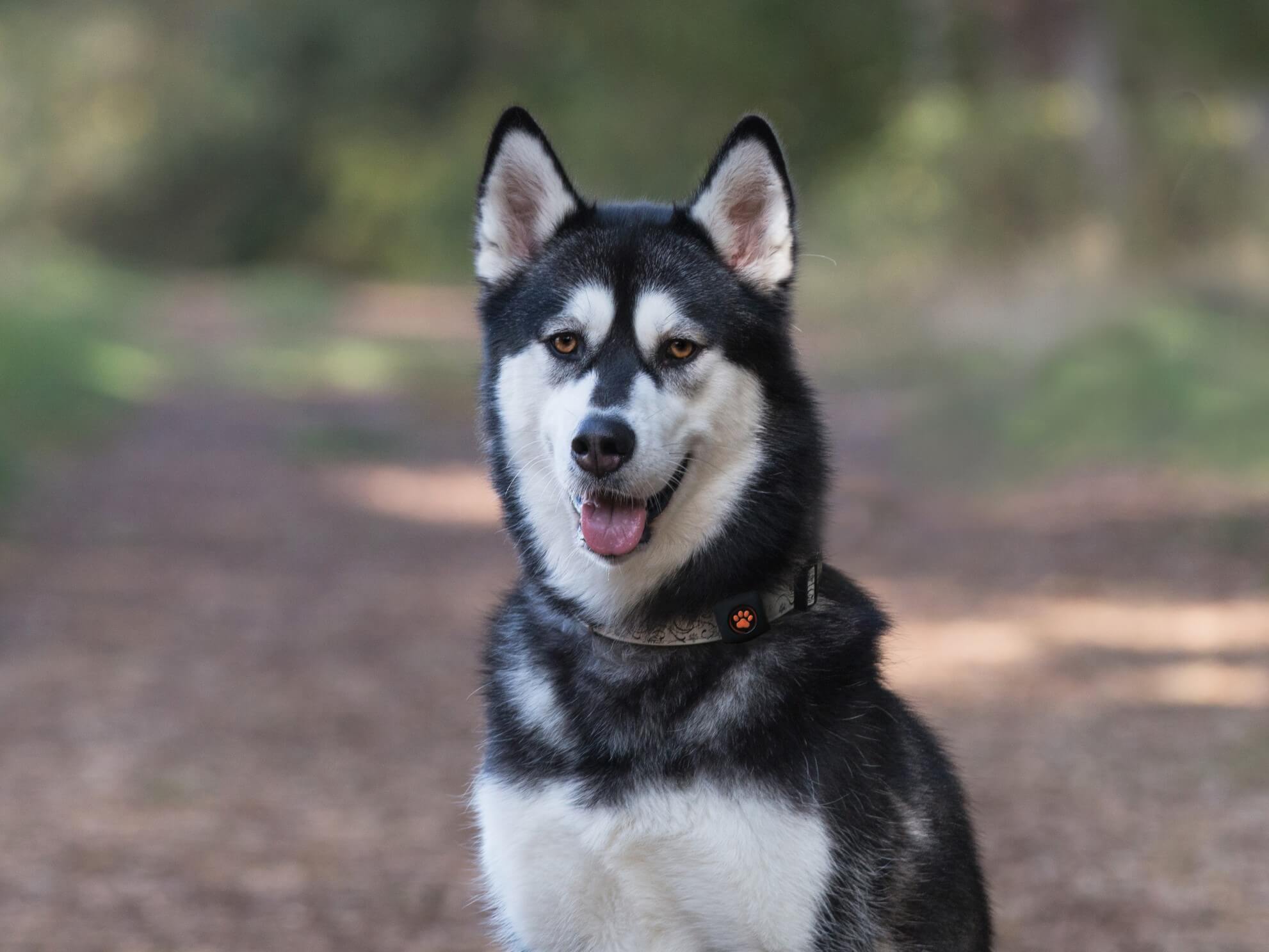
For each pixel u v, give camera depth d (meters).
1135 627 9.07
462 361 26.69
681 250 3.76
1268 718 7.24
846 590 3.83
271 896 5.46
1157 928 5.10
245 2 51.12
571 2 32.44
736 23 29.06
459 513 14.03
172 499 14.08
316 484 15.30
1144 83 22.00
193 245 53.31
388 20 49.16
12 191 49.84
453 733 7.59
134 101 52.41
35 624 9.50
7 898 5.39
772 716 3.47
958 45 24.84
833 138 30.38
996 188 21.48
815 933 3.40
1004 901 5.37
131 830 6.13
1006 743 7.10
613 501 3.53
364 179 51.53
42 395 16.94
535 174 3.90
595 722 3.52
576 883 3.51
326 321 34.38
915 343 20.28
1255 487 12.08
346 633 9.62
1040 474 13.48
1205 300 17.23
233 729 7.57
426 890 5.54
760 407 3.70
